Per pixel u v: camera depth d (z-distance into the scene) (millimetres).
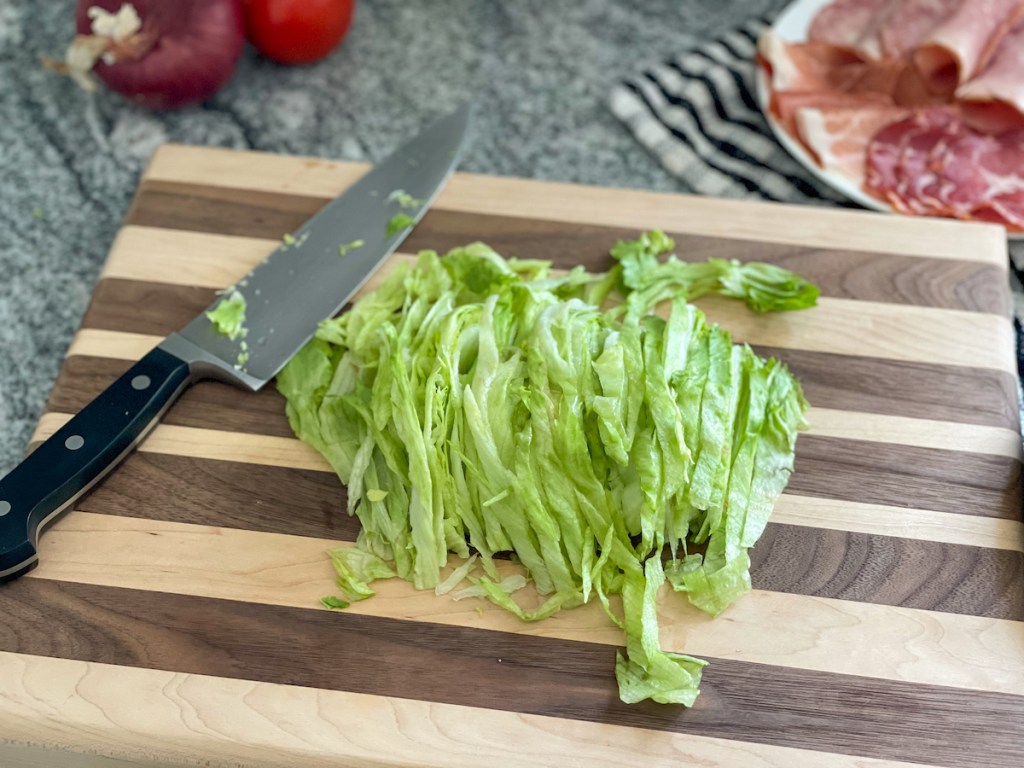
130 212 593
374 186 599
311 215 596
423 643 469
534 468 485
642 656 458
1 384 596
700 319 531
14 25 753
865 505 502
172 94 669
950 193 628
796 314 559
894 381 538
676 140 685
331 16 691
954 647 467
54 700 452
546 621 474
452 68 741
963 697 455
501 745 446
